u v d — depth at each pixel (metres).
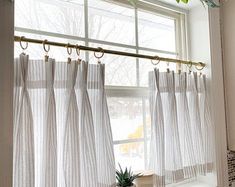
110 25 1.51
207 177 1.70
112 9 1.52
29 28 1.22
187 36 1.82
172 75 1.49
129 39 1.59
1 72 0.81
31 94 1.03
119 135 1.48
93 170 1.13
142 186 1.31
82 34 1.39
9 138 0.82
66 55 1.31
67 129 1.08
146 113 1.61
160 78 1.47
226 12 1.74
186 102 1.55
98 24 1.46
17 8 1.19
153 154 1.42
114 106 1.47
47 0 1.29
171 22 1.82
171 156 1.46
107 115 1.21
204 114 1.63
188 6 1.78
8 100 0.82
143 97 1.60
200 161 1.58
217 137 1.65
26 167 0.96
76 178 1.08
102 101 1.21
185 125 1.54
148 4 1.67
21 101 0.98
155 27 1.73
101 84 1.21
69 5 1.36
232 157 1.78
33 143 0.98
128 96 1.52
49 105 1.04
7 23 0.83
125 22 1.57
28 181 0.96
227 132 1.74
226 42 1.74
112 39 1.51
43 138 1.03
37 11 1.25
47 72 1.05
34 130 1.04
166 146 1.47
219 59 1.72
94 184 1.13
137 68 1.59
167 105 1.47
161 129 1.41
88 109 1.14
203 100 1.64
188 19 1.83
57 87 1.11
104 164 1.19
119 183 1.25
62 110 1.11
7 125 0.82
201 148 1.59
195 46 1.78
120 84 1.51
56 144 1.04
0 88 0.81
